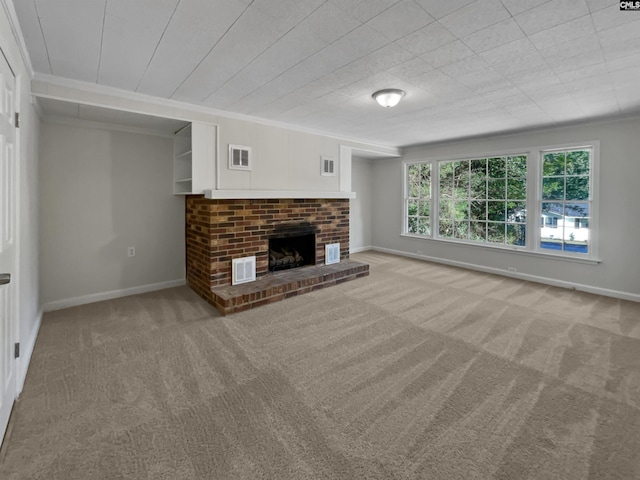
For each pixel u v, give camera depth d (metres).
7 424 1.67
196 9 1.71
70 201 3.51
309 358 2.43
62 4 1.67
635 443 1.59
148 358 2.41
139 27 1.90
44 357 2.41
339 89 2.96
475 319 3.21
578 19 1.79
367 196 7.11
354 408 1.86
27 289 2.42
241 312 3.38
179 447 1.56
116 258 3.86
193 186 3.59
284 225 4.35
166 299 3.80
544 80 2.71
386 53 2.22
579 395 1.98
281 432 1.67
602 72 2.53
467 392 2.01
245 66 2.46
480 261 5.34
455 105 3.40
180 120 3.49
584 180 4.25
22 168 2.19
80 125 3.52
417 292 4.11
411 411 1.83
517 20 1.80
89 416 1.77
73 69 2.52
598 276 4.09
